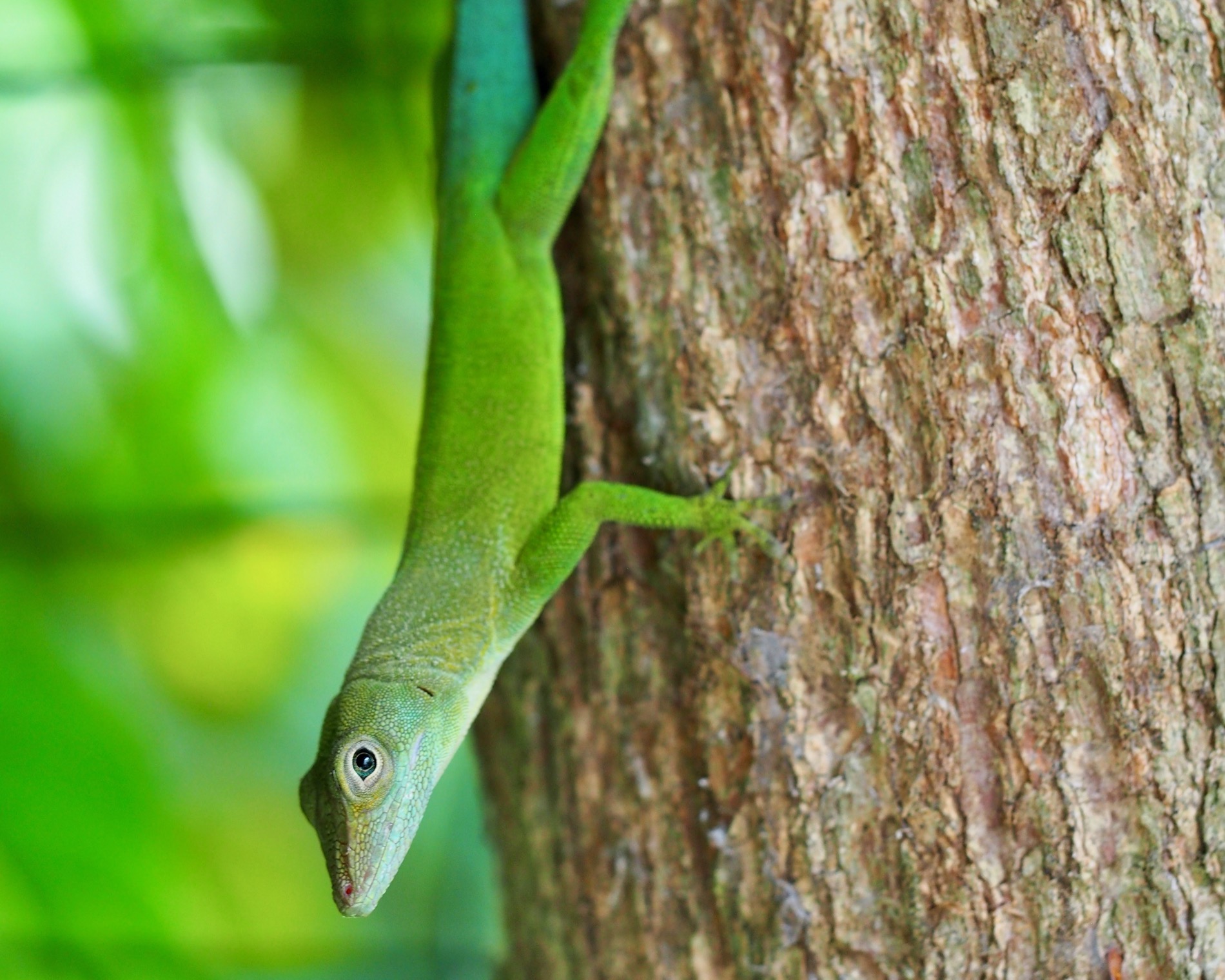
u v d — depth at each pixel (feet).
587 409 1.80
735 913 1.77
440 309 1.82
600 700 1.80
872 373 1.73
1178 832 1.71
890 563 1.73
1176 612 1.71
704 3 1.75
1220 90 1.70
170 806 1.89
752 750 1.76
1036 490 1.71
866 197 1.72
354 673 1.79
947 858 1.73
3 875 1.85
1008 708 1.72
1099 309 1.71
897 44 1.72
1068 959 1.72
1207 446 1.70
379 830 1.77
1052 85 1.71
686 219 1.75
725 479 1.75
